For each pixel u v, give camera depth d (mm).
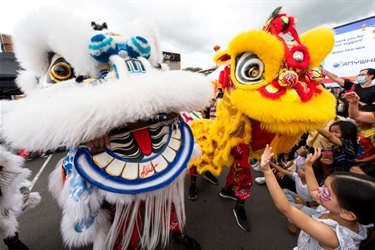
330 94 1072
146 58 843
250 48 975
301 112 889
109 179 671
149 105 561
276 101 934
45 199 2084
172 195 895
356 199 712
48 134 530
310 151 1786
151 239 891
